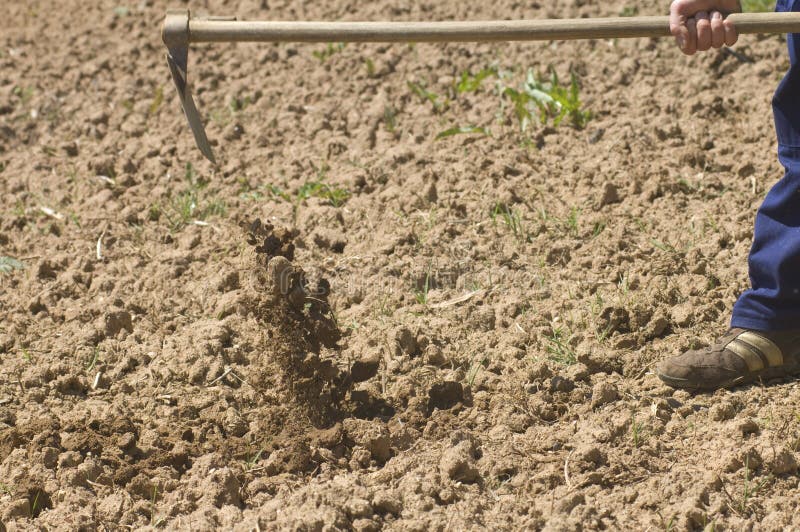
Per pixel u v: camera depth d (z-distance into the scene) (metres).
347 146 6.99
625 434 4.23
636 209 5.94
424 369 4.68
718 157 6.44
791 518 3.75
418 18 8.77
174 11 4.00
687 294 5.16
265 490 3.99
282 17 9.12
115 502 3.93
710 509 3.80
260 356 4.62
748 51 7.59
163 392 4.67
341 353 4.82
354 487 3.89
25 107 7.97
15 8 10.16
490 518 3.79
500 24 4.01
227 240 5.98
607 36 4.04
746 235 5.57
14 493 3.96
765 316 4.40
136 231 6.14
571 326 4.99
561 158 6.61
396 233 5.86
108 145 7.24
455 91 7.58
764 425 4.23
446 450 4.09
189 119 4.13
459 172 6.47
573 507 3.80
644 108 7.05
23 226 6.33
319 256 5.77
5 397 4.63
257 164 6.91
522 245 5.71
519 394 4.51
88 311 5.31
